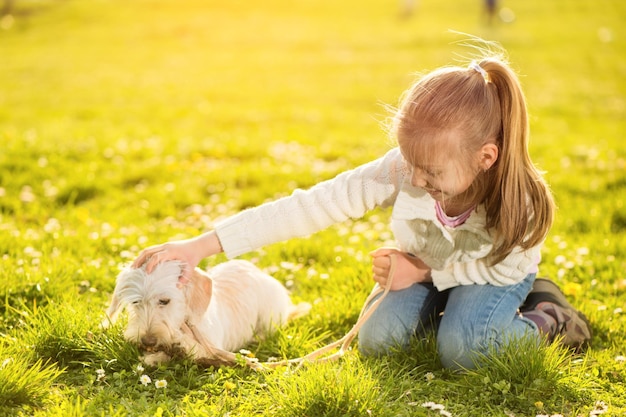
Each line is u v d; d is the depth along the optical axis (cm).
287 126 1503
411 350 424
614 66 2533
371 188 397
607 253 646
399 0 4516
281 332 445
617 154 1144
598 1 4222
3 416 338
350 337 416
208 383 378
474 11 4006
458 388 382
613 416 358
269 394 370
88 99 1852
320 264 602
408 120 348
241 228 394
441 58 2627
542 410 360
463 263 403
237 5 4228
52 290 488
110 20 3700
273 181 919
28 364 390
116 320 409
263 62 2625
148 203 827
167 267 382
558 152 1165
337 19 3847
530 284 422
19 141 1026
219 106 1777
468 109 345
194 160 1056
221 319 425
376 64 2536
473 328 396
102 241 636
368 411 342
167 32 3347
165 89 2052
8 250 590
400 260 424
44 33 3328
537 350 385
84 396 362
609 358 426
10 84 2102
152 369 390
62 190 838
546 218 378
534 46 2905
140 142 1166
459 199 381
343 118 1631
